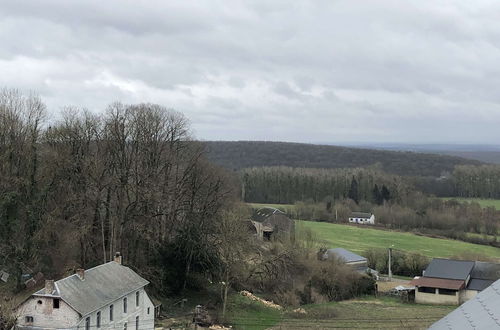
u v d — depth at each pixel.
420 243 128.88
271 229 113.56
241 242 74.31
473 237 134.88
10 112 65.94
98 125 71.88
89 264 67.88
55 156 64.44
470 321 17.28
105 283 51.81
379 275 105.88
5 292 57.19
